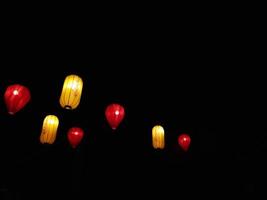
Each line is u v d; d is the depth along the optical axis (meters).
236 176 8.08
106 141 9.20
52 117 6.30
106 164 9.00
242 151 8.29
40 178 8.30
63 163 8.66
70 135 7.04
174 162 9.05
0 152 8.07
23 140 8.37
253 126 8.38
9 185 7.86
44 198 8.12
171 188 8.73
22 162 8.23
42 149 8.54
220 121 8.93
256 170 7.85
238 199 7.76
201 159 8.78
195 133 9.16
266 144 7.92
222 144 8.66
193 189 8.49
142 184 8.85
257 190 7.60
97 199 8.53
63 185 8.44
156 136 7.51
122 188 8.78
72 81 4.74
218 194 8.09
